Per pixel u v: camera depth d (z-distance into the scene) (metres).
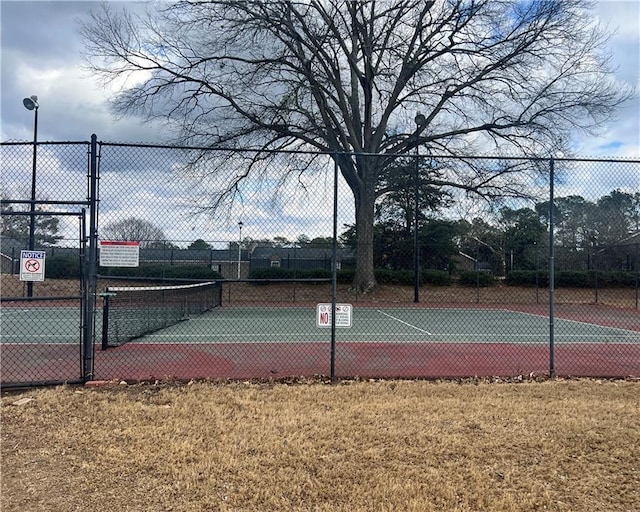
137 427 4.80
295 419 5.05
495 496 3.63
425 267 33.53
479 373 7.61
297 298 24.69
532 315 19.70
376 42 26.44
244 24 22.84
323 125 26.33
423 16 25.34
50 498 3.54
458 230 32.22
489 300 26.64
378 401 5.74
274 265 19.75
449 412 5.36
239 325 14.38
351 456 4.23
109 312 10.68
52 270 19.48
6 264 19.30
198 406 5.45
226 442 4.46
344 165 24.67
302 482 3.79
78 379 6.53
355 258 27.05
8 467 3.99
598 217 23.52
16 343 10.38
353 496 3.60
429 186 30.81
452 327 14.88
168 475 3.87
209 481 3.77
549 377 7.17
